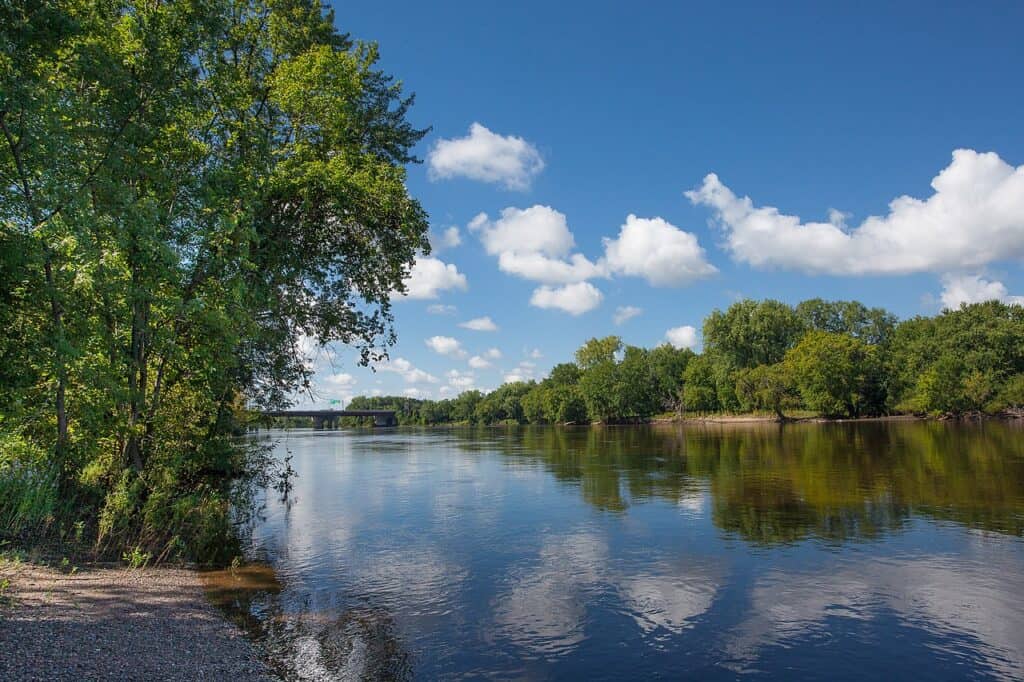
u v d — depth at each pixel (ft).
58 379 47.96
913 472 102.63
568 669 31.14
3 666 25.44
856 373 328.08
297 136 77.00
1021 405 294.25
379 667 31.07
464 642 34.55
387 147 90.63
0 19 37.93
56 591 37.09
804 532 60.75
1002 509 70.03
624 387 417.90
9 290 41.68
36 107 39.88
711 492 87.86
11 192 40.75
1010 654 32.42
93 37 49.03
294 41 73.20
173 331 56.54
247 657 31.58
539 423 594.65
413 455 181.47
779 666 31.40
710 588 44.11
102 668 26.91
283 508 82.48
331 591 44.14
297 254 75.97
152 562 49.37
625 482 102.22
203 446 70.28
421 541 60.75
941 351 317.01
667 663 31.86
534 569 49.90
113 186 44.14
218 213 54.44
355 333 88.69
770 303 399.24
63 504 53.06
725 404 391.86
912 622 37.04
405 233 78.89
